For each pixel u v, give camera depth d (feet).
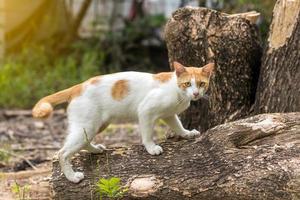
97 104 15.49
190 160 15.29
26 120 32.27
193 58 18.74
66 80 37.55
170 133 17.47
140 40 43.96
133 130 28.78
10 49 43.57
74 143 15.40
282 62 17.88
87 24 45.96
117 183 14.85
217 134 15.60
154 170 15.31
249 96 19.01
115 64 41.22
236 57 18.62
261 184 14.23
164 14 45.27
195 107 19.06
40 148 25.52
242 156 14.80
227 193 14.49
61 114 33.09
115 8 43.60
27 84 37.45
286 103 17.71
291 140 15.17
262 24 23.90
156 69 42.93
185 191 14.80
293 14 17.76
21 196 18.70
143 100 15.38
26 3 43.47
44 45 43.19
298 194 13.99
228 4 30.48
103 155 16.07
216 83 18.65
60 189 15.57
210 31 18.57
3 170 22.18
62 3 43.65
